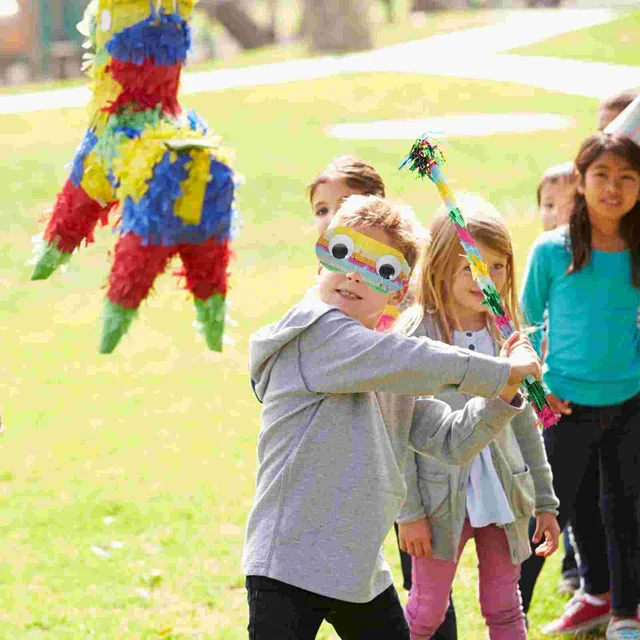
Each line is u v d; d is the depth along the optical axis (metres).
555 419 4.20
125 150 4.66
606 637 6.06
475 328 5.24
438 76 34.34
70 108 30.78
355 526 4.14
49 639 6.13
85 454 9.10
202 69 38.34
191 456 9.07
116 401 10.52
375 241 4.21
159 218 4.59
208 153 4.67
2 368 11.55
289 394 4.23
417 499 5.06
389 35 43.78
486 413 4.25
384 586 4.29
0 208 19.48
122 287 4.61
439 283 5.16
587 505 6.33
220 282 4.75
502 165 22.83
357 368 4.12
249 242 17.64
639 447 6.04
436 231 5.14
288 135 27.00
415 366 4.07
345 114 29.97
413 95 31.91
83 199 4.89
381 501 4.21
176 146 4.61
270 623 4.11
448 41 40.75
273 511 4.19
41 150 24.73
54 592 6.70
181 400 10.58
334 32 40.22
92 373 11.41
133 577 6.89
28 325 13.23
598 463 6.33
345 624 4.32
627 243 6.08
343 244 4.22
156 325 13.20
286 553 4.12
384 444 4.29
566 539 6.79
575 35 39.12
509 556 5.14
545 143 24.91
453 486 5.04
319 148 25.17
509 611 5.16
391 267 4.21
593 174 5.96
